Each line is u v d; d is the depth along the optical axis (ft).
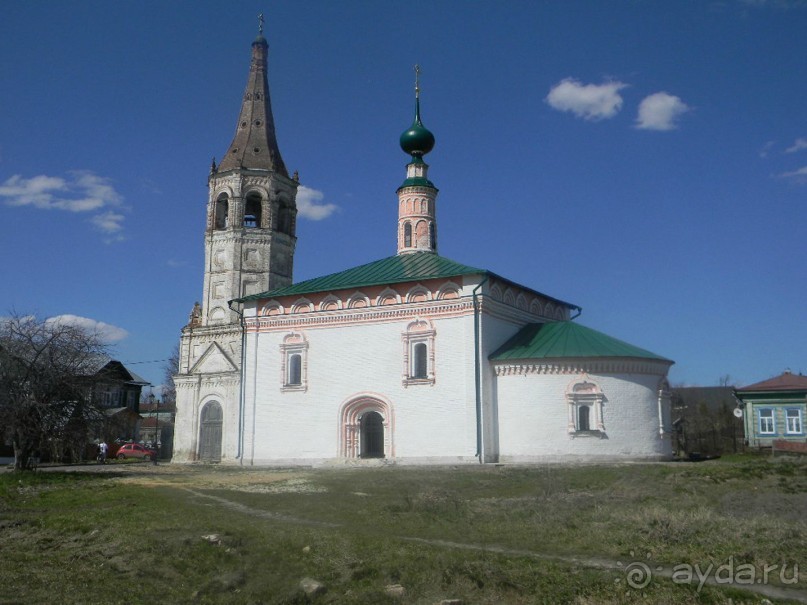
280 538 63.67
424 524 71.67
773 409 192.85
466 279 139.74
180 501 87.25
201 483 110.32
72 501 92.53
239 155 179.73
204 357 173.17
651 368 138.10
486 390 136.98
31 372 129.18
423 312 142.72
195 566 57.47
